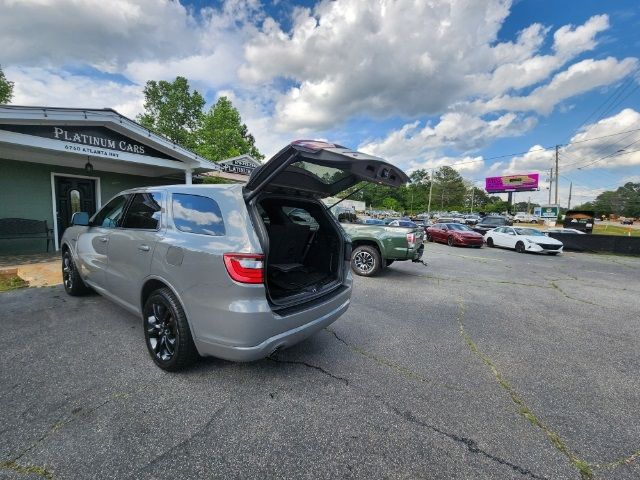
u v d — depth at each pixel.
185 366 2.72
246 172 16.94
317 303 2.82
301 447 2.00
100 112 7.18
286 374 2.84
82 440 1.96
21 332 3.45
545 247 14.46
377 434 2.14
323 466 1.86
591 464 1.97
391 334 3.92
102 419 2.15
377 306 5.09
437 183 88.44
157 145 8.52
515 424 2.32
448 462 1.93
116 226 3.47
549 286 7.31
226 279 2.29
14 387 2.47
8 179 8.07
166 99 34.12
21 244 8.22
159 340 2.82
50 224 8.80
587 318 4.92
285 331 2.48
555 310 5.31
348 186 3.36
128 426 2.10
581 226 25.77
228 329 2.29
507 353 3.53
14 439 1.94
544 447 2.10
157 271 2.73
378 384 2.76
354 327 4.09
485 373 3.05
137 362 2.90
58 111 6.57
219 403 2.38
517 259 12.45
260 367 2.92
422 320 4.50
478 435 2.18
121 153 7.97
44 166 8.65
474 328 4.28
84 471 1.74
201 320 2.42
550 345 3.81
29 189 8.41
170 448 1.93
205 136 31.05
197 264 2.42
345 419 2.28
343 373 2.91
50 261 7.04
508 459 1.98
